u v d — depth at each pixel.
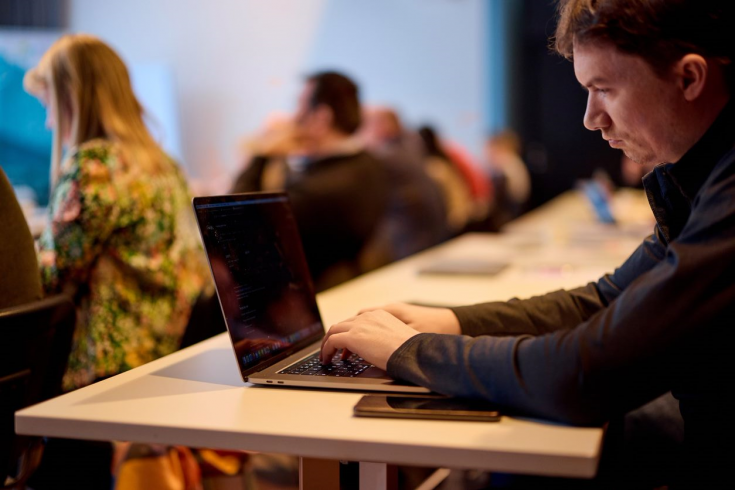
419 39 8.46
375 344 1.08
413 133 7.26
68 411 0.98
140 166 1.96
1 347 1.25
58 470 1.66
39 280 1.50
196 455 1.80
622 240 3.35
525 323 1.26
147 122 2.15
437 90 8.55
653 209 1.11
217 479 1.83
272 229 1.34
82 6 7.98
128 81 2.06
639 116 0.94
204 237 1.09
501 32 9.45
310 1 8.09
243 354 1.10
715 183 0.88
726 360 0.89
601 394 0.86
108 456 1.70
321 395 1.04
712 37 0.89
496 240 3.52
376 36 8.38
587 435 0.85
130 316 1.90
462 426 0.89
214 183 7.74
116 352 1.88
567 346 0.88
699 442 0.97
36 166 6.53
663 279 0.85
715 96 0.92
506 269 2.55
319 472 1.06
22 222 1.44
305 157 3.32
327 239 3.10
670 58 0.90
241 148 7.81
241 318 1.13
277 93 8.10
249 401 1.01
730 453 0.94
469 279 2.33
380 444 0.85
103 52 2.00
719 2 0.88
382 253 4.91
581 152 10.69
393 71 8.48
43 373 1.37
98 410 0.98
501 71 9.49
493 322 1.25
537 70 10.55
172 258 1.98
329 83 3.29
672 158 0.97
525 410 0.91
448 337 1.03
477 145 8.66
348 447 0.86
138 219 1.92
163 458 1.67
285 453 0.88
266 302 1.23
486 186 8.40
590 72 0.96
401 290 2.11
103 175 1.88
